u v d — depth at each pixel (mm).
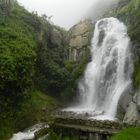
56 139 31578
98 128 31172
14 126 33125
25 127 34875
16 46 35094
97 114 40844
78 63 56406
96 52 53844
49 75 48625
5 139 30422
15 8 55312
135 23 49438
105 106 45156
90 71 51812
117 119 38188
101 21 57594
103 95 47156
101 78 49094
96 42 55469
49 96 48188
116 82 45875
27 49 36156
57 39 59250
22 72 33625
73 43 60188
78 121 32656
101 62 50969
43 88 48062
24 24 50031
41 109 40625
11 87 32219
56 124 33156
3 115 31828
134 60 44125
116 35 51938
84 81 51844
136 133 27609
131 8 54312
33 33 50625
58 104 47750
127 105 39062
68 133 32312
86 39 58688
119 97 41156
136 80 40312
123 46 48344
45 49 50562
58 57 54250
